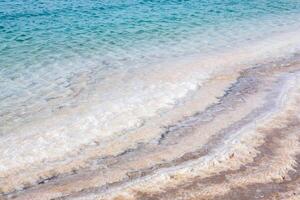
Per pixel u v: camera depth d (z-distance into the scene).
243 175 9.86
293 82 15.95
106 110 13.80
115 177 10.02
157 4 32.72
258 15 29.64
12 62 19.20
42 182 9.96
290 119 12.72
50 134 12.25
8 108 14.30
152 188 9.48
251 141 11.41
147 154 11.08
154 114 13.53
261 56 19.67
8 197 9.39
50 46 21.81
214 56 19.81
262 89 15.53
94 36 23.78
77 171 10.39
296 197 9.07
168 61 19.20
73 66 18.73
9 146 11.60
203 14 29.56
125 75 17.39
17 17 27.89
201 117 13.28
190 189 9.39
